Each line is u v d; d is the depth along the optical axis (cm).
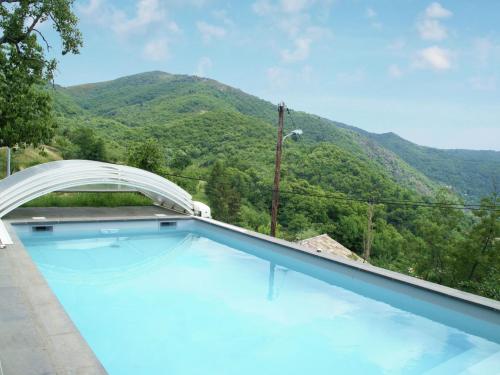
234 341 484
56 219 974
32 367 293
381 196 5150
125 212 1162
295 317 566
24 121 1698
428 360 457
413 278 649
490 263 2462
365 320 564
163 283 690
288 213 5012
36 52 1752
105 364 414
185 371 408
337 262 743
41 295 437
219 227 1064
